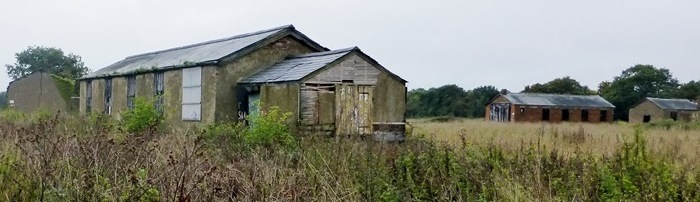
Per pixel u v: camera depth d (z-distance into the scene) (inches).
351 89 739.4
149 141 388.5
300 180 317.1
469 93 3284.9
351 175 346.0
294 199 276.7
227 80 789.2
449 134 897.5
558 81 3735.2
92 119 776.9
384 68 781.3
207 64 786.2
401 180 321.7
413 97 3390.7
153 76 924.6
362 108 749.3
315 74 709.3
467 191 299.3
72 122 714.8
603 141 757.3
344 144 506.9
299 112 695.1
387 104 786.8
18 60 3651.6
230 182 290.7
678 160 509.0
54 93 1753.2
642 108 3078.2
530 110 2534.5
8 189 282.5
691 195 296.4
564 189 305.1
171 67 860.0
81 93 1179.3
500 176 325.4
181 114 847.7
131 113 721.0
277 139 546.3
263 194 268.8
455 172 331.3
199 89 808.9
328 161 379.2
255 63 818.8
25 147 353.4
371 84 770.2
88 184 270.8
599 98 2787.9
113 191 257.4
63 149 327.9
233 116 790.5
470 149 424.8
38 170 292.8
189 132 622.2
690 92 3850.9
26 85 1831.9
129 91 995.9
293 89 700.7
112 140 333.4
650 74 3799.2
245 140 543.8
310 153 422.9
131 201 246.8
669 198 285.0
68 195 261.9
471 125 1508.4
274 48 840.9
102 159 306.8
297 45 868.0
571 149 603.5
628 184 303.7
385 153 449.7
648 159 356.2
